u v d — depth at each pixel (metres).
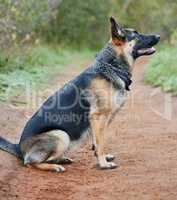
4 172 8.10
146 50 8.91
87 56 34.16
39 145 8.42
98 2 41.50
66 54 31.41
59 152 8.48
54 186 7.64
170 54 22.36
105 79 8.60
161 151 9.60
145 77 20.36
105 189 7.47
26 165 8.48
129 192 7.30
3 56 17.33
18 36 19.30
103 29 42.94
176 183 7.65
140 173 8.25
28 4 20.47
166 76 18.33
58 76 19.56
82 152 9.73
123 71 8.70
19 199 7.08
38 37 24.89
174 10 40.16
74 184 7.75
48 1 23.69
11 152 8.75
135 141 10.46
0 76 15.34
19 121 11.61
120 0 47.50
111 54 8.66
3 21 17.17
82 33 40.56
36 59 21.19
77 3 39.28
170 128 11.66
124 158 9.21
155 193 7.23
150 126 11.94
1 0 17.12
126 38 8.71
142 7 45.03
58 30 37.12
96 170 8.53
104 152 9.55
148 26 43.59
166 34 39.75
